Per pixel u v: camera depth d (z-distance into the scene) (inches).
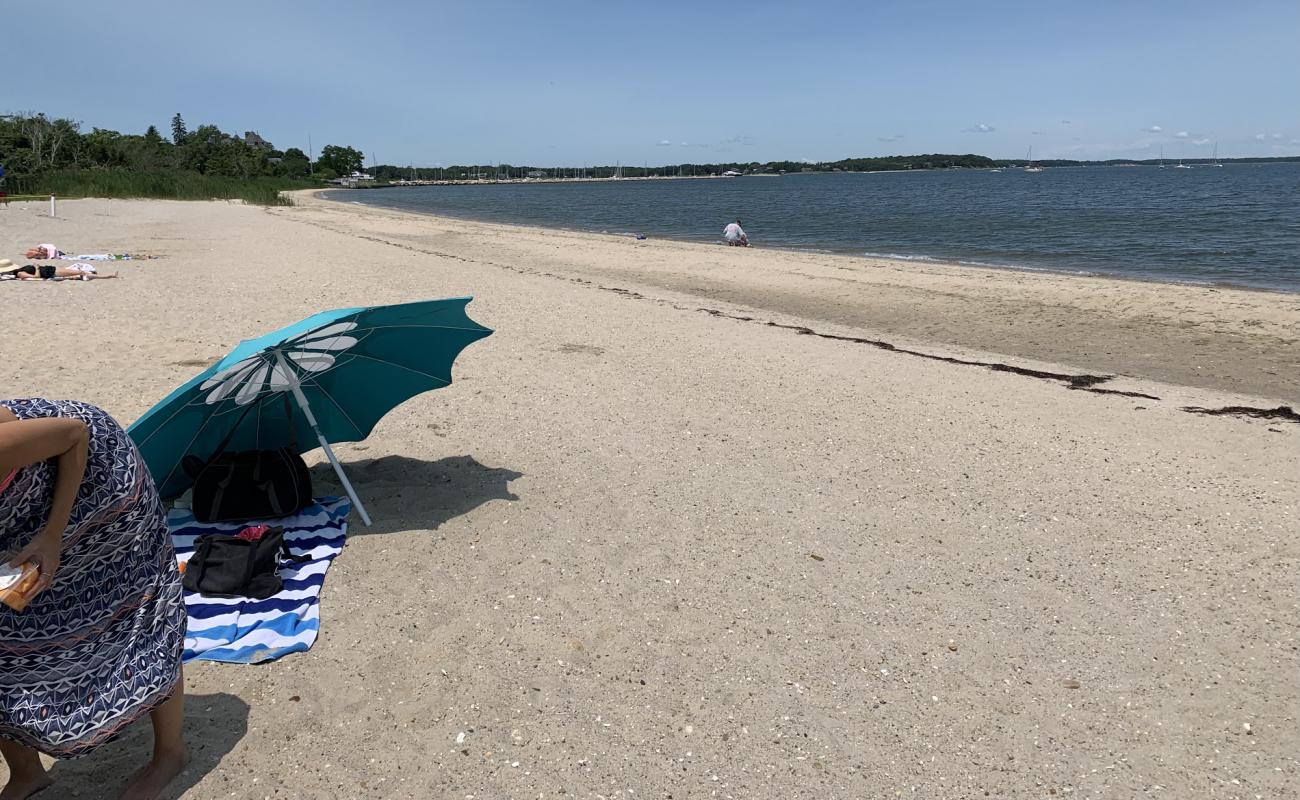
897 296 614.2
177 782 119.2
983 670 145.6
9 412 92.9
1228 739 127.3
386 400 209.5
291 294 529.3
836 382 337.1
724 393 318.7
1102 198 2443.4
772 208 2284.7
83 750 103.3
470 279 642.8
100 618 102.9
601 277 732.7
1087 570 180.5
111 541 102.5
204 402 178.7
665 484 228.4
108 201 1886.1
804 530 200.7
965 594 171.0
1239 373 380.5
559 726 132.0
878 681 142.8
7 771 123.6
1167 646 151.9
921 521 205.6
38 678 100.6
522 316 478.6
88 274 581.3
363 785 119.5
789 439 265.6
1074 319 516.4
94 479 99.0
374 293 543.8
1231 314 519.8
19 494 92.3
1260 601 166.7
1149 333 472.4
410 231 1296.8
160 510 111.7
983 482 229.9
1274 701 135.9
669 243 1088.2
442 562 183.8
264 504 194.1
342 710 135.6
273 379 186.7
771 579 177.6
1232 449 256.5
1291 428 278.5
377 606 166.1
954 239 1142.3
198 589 166.2
